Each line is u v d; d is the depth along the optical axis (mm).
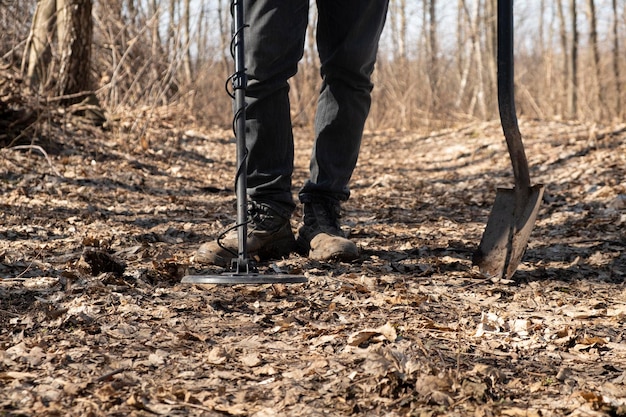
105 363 1801
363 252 3324
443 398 1588
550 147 7973
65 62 8039
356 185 7152
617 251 3326
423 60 18344
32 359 1812
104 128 8125
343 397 1628
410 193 6379
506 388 1692
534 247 3504
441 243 3625
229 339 2035
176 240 3654
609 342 2061
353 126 3039
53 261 2965
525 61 25469
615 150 6898
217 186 6379
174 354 1892
